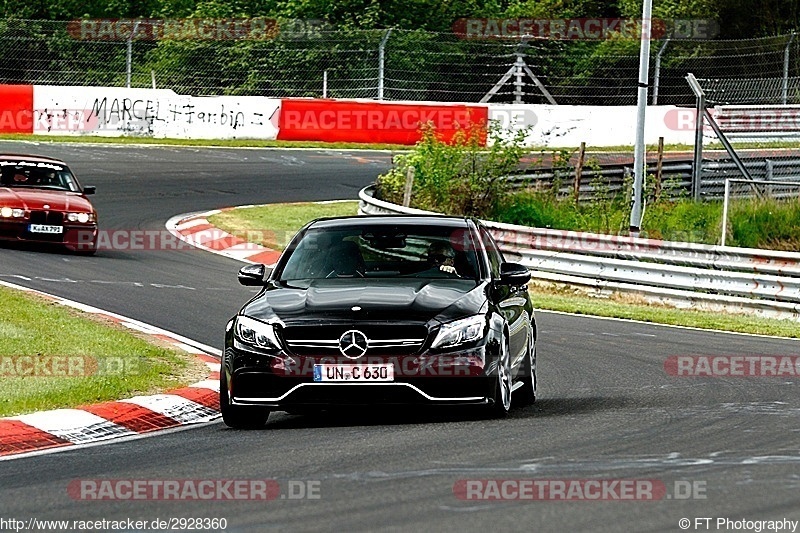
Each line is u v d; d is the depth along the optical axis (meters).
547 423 33.91
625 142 141.50
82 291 62.59
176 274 70.69
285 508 23.73
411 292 35.19
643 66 79.50
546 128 138.75
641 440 30.75
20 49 159.88
